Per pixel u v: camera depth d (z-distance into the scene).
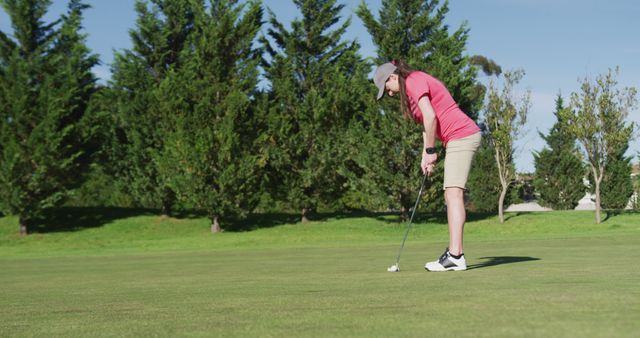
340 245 15.28
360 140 26.77
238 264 8.15
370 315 2.32
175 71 30.16
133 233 26.47
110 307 3.20
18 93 24.67
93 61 27.31
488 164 37.00
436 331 1.91
